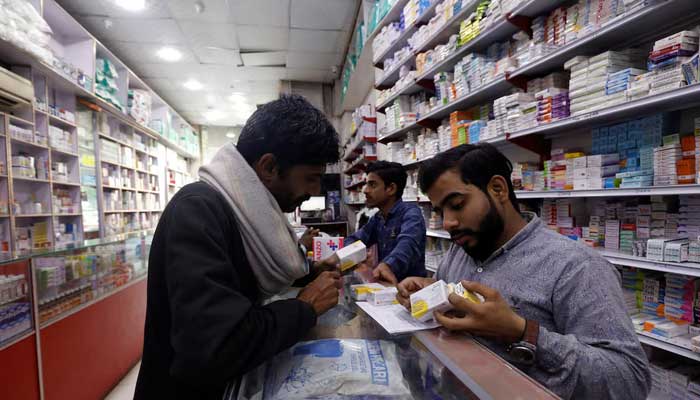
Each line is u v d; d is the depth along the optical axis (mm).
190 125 9734
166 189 7941
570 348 630
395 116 3701
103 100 4770
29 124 3537
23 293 1589
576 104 1743
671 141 1496
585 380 614
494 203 861
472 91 2420
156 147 7402
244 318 517
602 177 1724
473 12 2396
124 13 4410
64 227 4098
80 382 1956
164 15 4488
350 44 5375
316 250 1661
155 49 5410
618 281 762
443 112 2900
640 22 1509
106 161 5180
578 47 1714
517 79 2121
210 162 705
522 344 639
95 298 2146
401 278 1550
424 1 2881
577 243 824
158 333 652
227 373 497
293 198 714
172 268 539
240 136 706
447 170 858
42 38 3432
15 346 1521
